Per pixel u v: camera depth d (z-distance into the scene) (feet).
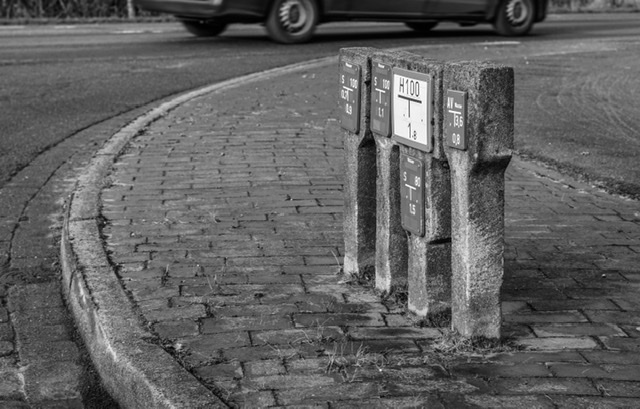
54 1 75.72
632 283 17.03
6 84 40.88
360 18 58.18
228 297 16.33
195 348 14.23
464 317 14.06
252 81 41.57
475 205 13.62
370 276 17.17
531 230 20.43
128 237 19.71
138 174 25.23
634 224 20.97
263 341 14.47
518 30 63.52
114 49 52.11
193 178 24.81
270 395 12.71
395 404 12.40
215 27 59.67
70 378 14.98
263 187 23.90
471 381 13.02
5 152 29.66
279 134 30.66
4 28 65.16
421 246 14.88
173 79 42.52
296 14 55.98
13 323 17.11
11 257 20.52
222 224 20.67
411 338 14.52
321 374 13.32
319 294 16.47
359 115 16.29
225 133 30.76
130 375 13.56
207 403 12.43
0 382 14.85
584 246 19.25
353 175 16.85
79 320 16.65
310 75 43.65
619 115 35.42
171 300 16.19
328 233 20.07
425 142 14.19
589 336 14.58
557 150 29.55
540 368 13.42
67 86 40.63
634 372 13.29
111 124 33.78
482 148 13.24
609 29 70.74
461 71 13.32
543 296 16.35
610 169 27.07
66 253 18.76
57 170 27.81
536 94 39.78
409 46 54.90
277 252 18.78
